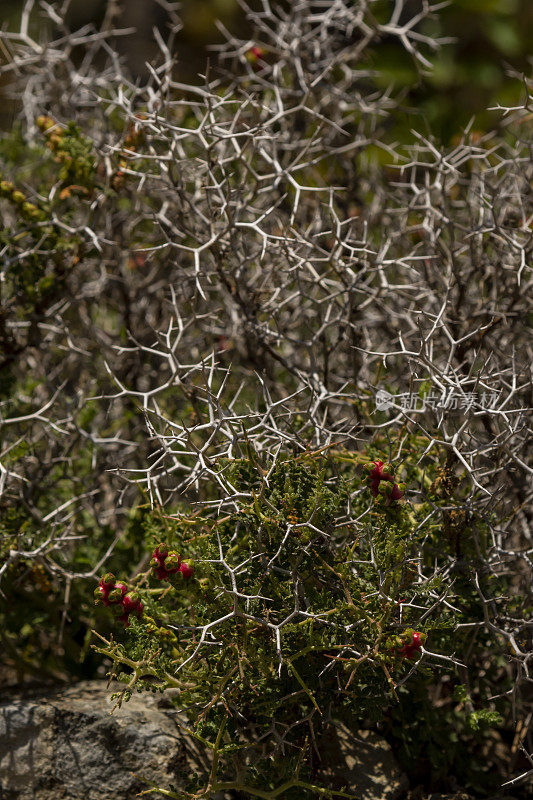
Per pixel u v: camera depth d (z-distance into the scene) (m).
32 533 2.54
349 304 2.55
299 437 2.18
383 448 2.33
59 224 2.69
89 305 3.21
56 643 2.66
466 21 4.97
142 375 3.13
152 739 2.19
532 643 2.28
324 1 3.84
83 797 2.16
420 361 2.15
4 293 3.07
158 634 2.01
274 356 2.54
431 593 2.04
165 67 3.01
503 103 4.64
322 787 2.01
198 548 2.06
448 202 3.10
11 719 2.23
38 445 2.87
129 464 3.02
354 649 1.99
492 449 2.19
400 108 3.80
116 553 2.62
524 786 2.35
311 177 3.43
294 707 2.10
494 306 2.66
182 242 3.05
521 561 2.51
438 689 2.46
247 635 1.95
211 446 2.33
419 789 2.28
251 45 3.27
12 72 3.87
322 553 2.10
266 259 2.96
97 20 5.52
